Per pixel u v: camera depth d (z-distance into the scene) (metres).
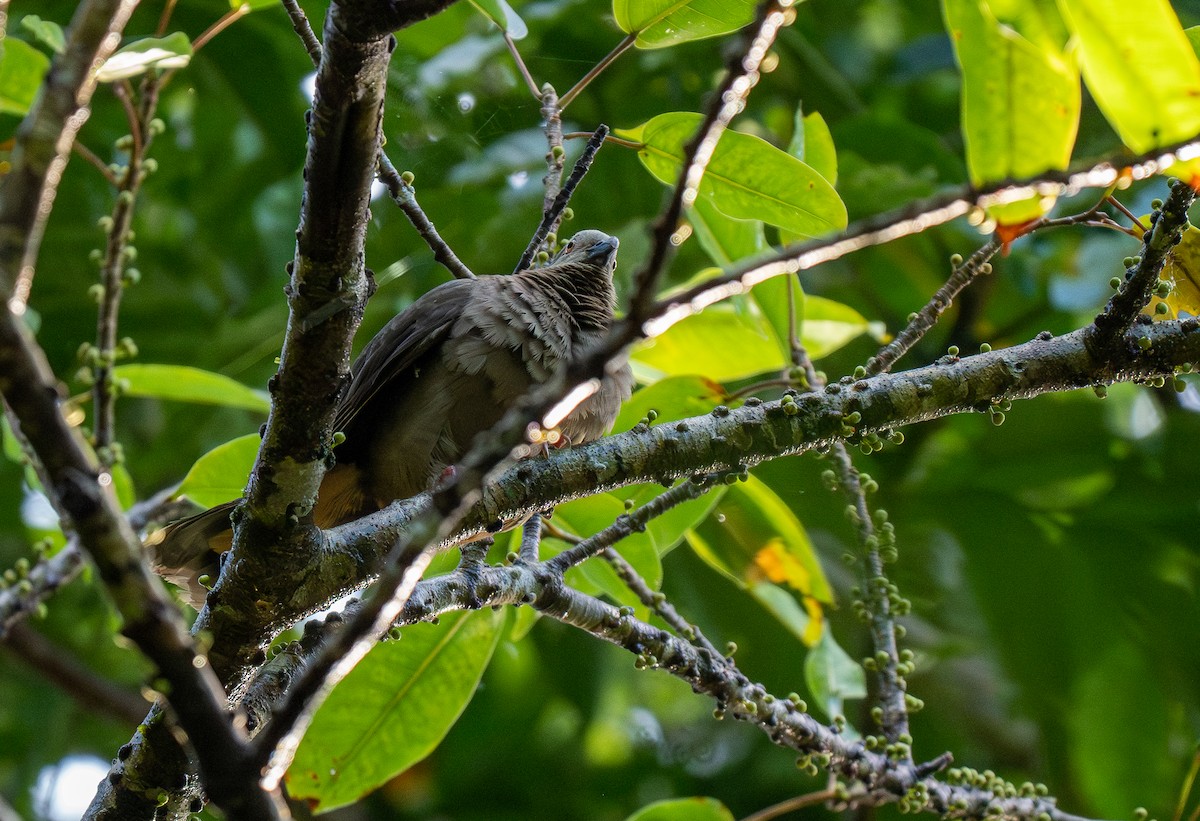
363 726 7.98
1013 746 13.95
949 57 13.64
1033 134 4.98
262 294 12.97
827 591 9.30
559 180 7.65
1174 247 6.45
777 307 8.41
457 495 4.20
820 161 8.50
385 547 6.05
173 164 13.70
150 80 6.54
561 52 13.02
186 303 13.53
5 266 3.78
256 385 12.93
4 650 12.71
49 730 13.80
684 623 7.90
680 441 6.61
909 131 12.80
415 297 12.97
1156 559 12.78
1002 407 6.69
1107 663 12.47
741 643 13.23
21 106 6.84
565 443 8.00
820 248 4.39
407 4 4.38
